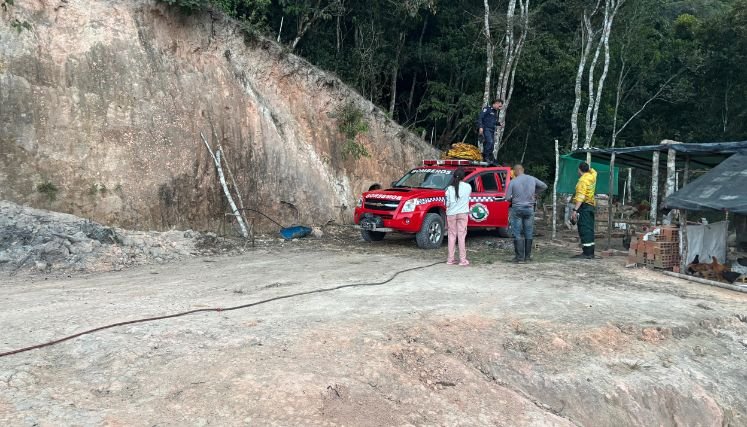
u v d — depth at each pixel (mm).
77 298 7309
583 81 25969
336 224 16500
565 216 18391
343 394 4508
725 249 10938
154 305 6867
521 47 21266
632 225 15188
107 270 9711
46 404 4078
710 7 39562
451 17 22938
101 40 12875
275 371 4730
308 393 4402
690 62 28938
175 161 13211
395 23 21188
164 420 3951
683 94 28828
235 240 13125
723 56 28250
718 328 7016
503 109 20781
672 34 32562
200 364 4828
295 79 16750
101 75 12688
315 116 17188
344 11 20031
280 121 15984
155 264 10367
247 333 5668
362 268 9922
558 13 25453
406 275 9305
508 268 10250
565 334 6277
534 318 6750
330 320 6254
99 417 3922
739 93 28859
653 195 12266
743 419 5582
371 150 18875
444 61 22578
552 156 28562
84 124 12258
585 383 5438
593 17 25328
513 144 27562
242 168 14500
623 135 31547
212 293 7711
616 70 28750
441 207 12844
